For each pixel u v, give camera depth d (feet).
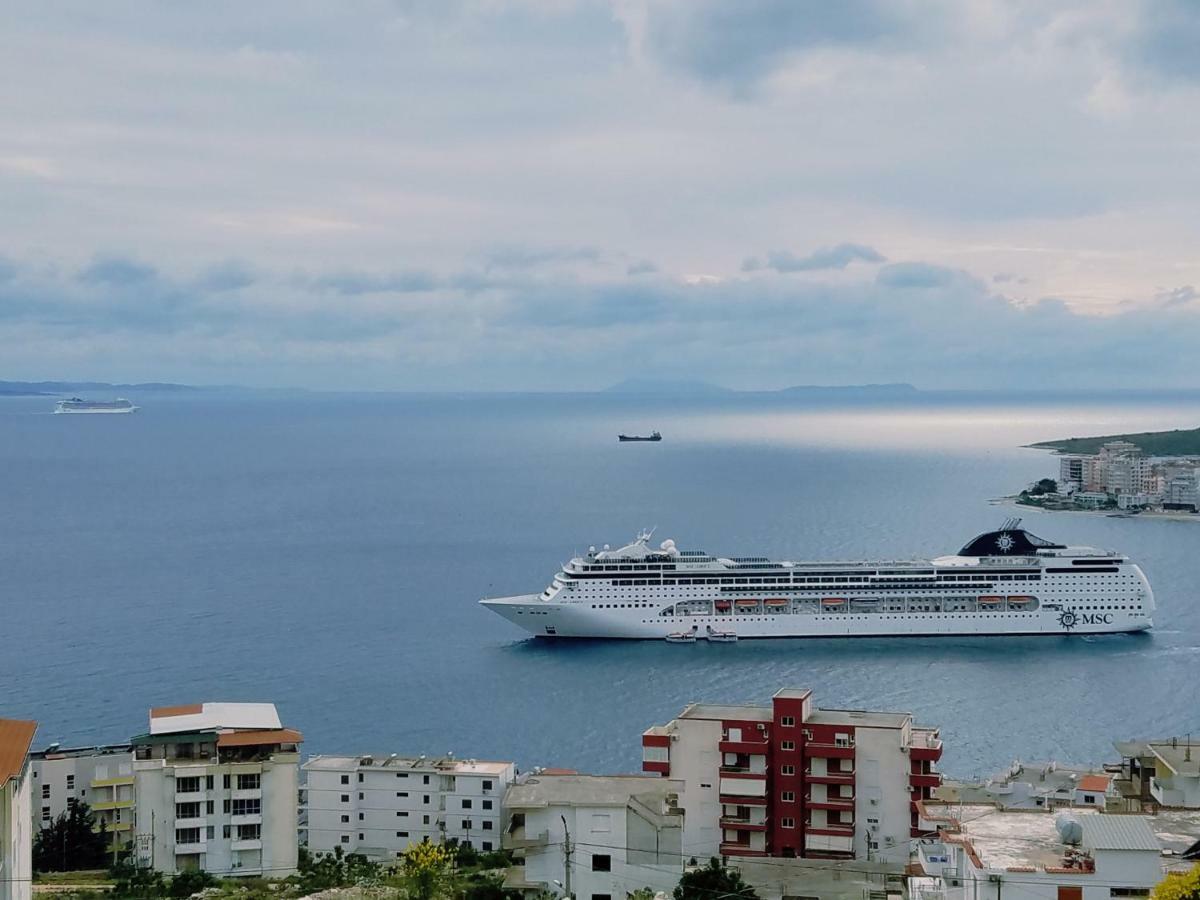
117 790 472.03
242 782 452.35
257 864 452.76
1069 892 270.87
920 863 358.43
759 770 443.32
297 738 461.37
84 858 455.63
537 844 413.18
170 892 414.62
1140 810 392.27
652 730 483.51
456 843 467.93
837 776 438.81
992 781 478.18
